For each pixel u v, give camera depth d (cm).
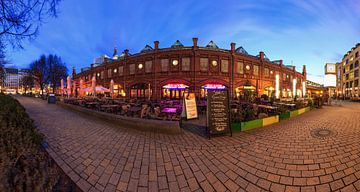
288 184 285
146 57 2122
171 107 1006
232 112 670
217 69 1975
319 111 1278
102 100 1581
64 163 343
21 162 219
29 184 181
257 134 576
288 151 416
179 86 1888
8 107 450
